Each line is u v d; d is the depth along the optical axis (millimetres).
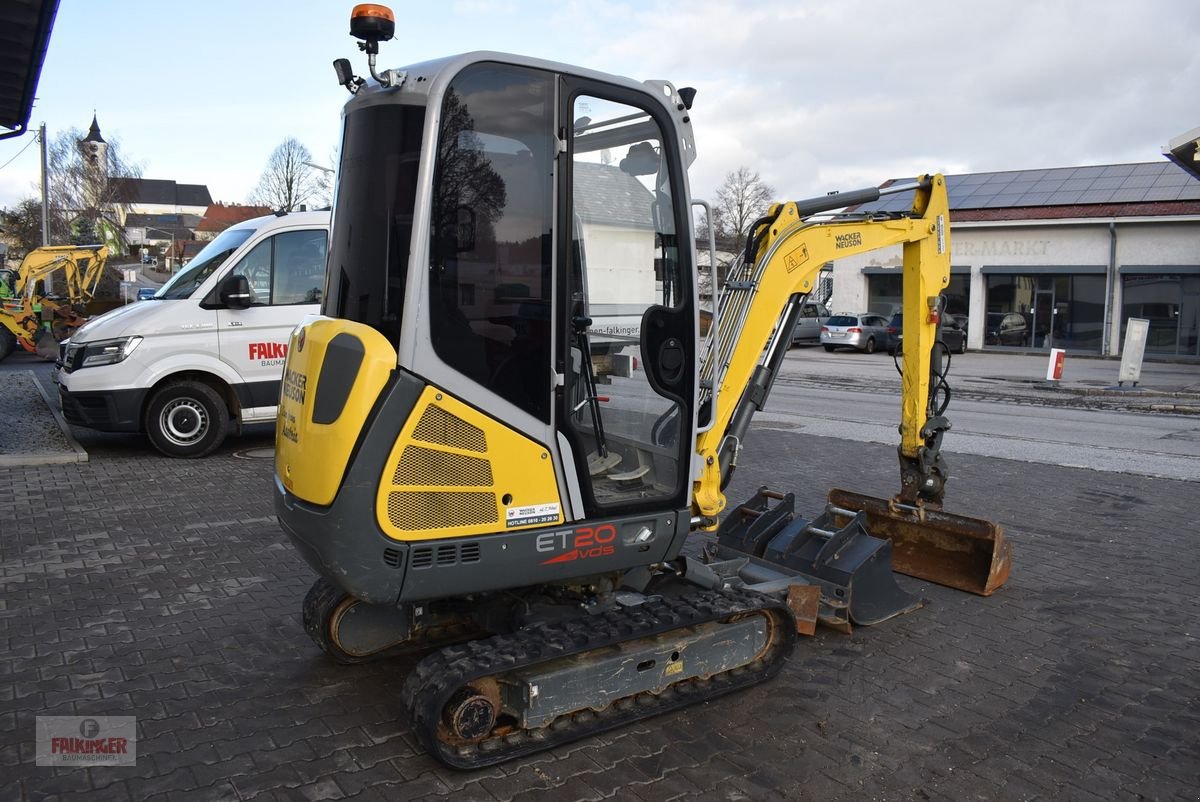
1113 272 29797
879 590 5320
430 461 3529
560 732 3809
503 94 3627
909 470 6137
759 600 4410
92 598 5523
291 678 4484
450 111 3516
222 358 9508
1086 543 7074
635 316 4082
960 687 4504
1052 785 3607
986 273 32125
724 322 4871
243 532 6922
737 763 3730
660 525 4156
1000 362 27703
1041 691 4473
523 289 3691
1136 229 29328
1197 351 28719
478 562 3652
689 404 4258
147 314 9281
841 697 4371
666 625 3994
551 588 4328
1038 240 31141
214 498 7941
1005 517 7844
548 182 3730
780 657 4551
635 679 3971
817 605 4965
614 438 4074
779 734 3988
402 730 3969
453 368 3555
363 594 3494
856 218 5488
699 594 4430
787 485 9078
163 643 4879
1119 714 4242
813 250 5230
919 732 4031
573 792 3486
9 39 8805
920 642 5086
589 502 3916
